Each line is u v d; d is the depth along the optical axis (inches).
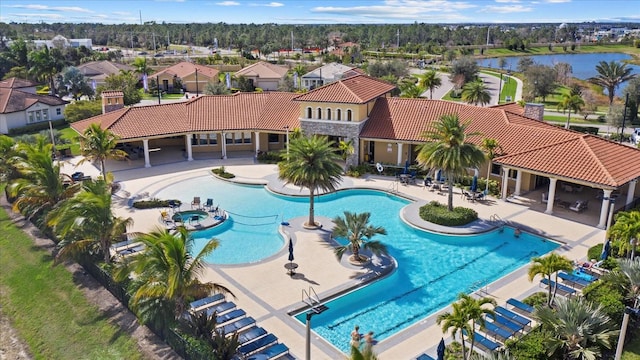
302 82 4205.2
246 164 2065.7
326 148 1391.5
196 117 2124.8
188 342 824.9
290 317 983.0
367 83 2145.7
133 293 907.4
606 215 1398.9
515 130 1758.1
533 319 931.3
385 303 1056.2
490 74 5600.4
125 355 900.0
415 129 1877.5
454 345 858.8
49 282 1184.8
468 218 1446.9
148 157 2030.0
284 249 1285.7
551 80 3924.7
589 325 809.5
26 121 2807.6
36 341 1006.4
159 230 873.5
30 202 1384.1
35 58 3740.2
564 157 1508.4
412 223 1450.5
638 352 856.3
